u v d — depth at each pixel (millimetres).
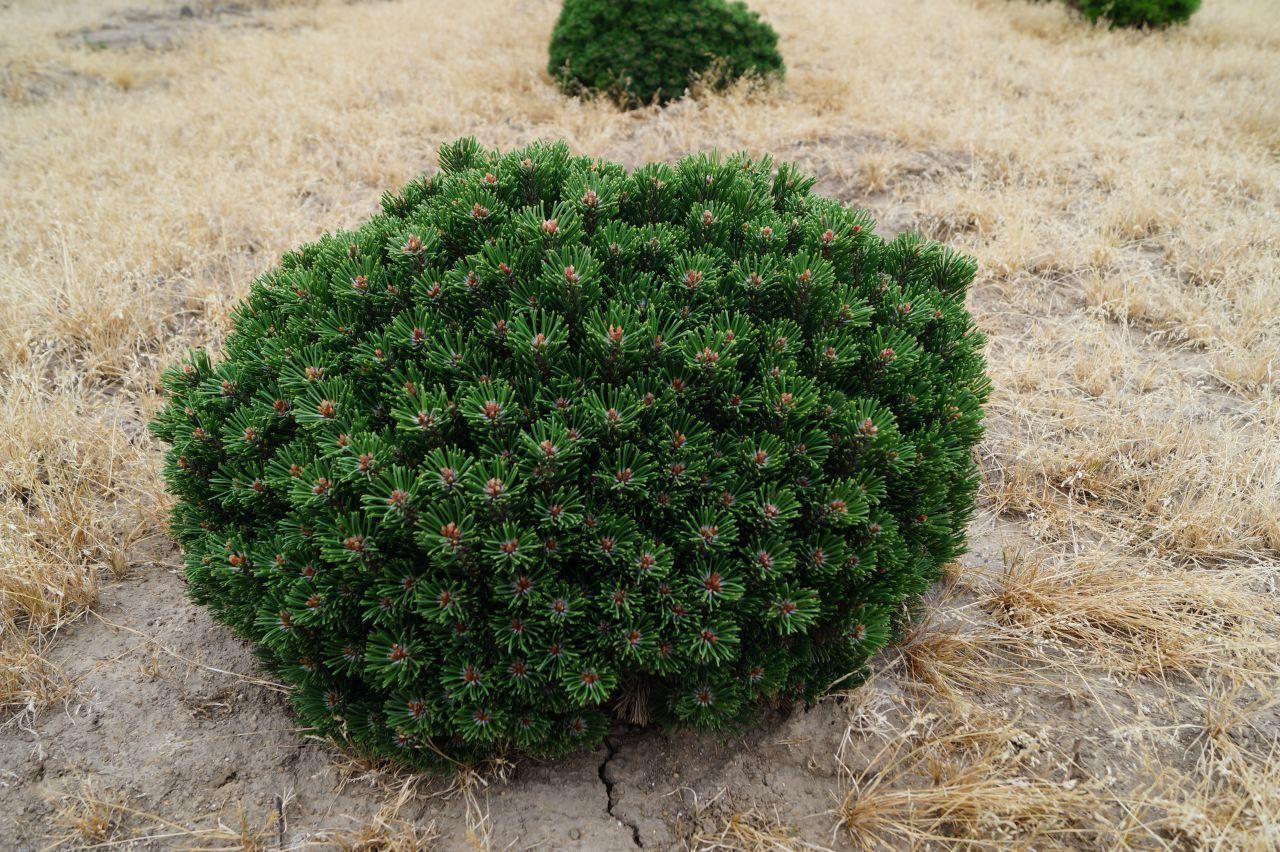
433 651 2131
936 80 7477
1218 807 2258
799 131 6449
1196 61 8172
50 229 5180
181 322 4590
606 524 2068
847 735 2533
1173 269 4883
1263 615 2832
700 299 2445
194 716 2678
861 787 2449
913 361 2389
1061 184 5859
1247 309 4297
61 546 3129
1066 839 2287
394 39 9055
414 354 2354
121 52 9578
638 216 2902
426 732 2211
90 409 3918
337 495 2113
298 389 2334
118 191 5758
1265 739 2504
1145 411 3824
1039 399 3908
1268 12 10273
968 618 2926
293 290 2666
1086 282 4773
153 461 3508
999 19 9695
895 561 2289
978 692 2699
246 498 2270
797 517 2158
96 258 4781
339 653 2197
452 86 7516
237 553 2271
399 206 3182
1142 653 2764
